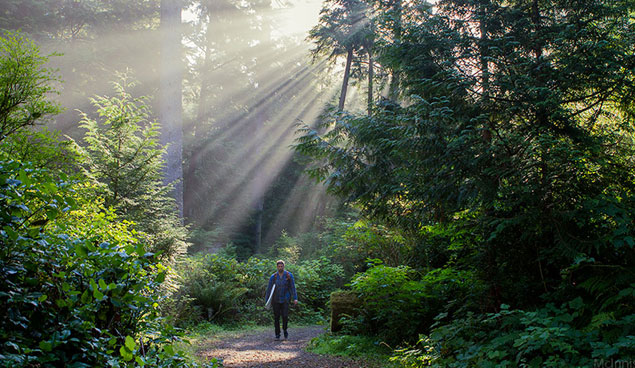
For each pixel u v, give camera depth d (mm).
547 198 4449
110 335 2422
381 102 6559
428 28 5961
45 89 4348
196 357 5938
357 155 6824
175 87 12602
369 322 7398
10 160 2631
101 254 2564
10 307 2090
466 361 4406
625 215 4004
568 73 4996
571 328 3893
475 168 5004
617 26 5309
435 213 5996
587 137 4820
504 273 5129
